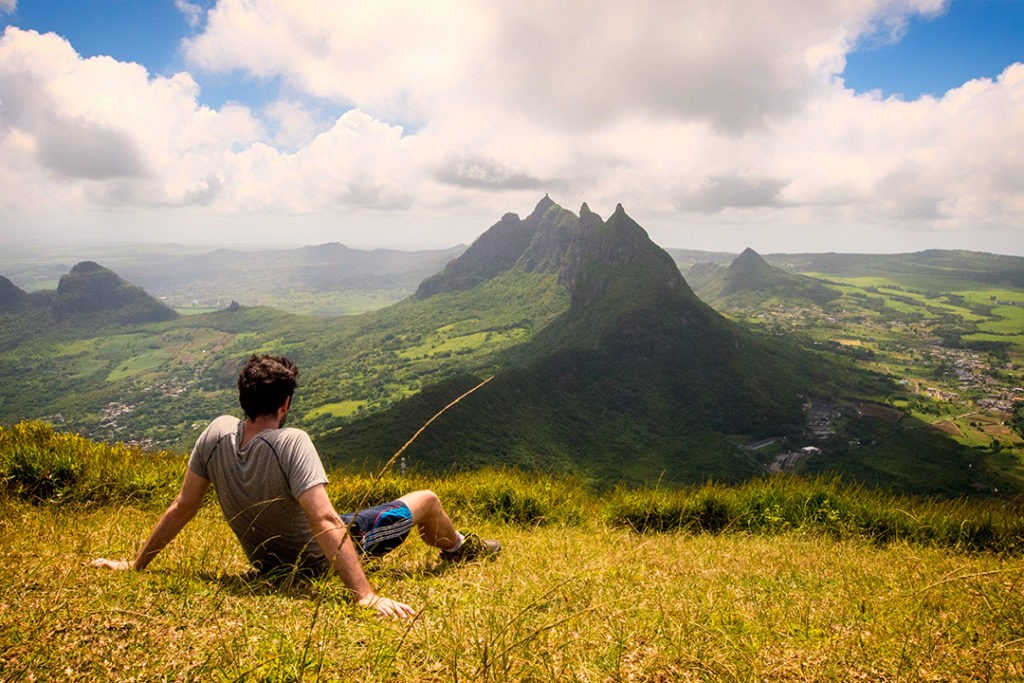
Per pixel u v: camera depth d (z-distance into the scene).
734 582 3.86
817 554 5.73
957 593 3.52
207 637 1.99
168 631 2.04
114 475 6.31
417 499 3.67
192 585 2.61
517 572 3.51
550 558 4.20
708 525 7.90
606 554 4.56
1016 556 6.45
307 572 2.99
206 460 2.92
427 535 3.85
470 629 2.27
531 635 2.06
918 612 2.99
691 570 4.19
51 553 3.00
